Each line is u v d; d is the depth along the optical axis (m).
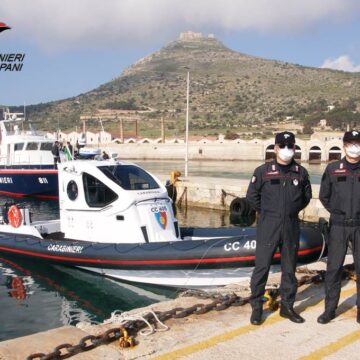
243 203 23.27
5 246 13.15
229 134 114.44
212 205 26.16
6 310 9.66
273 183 5.06
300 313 5.43
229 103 191.38
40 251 12.24
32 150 28.58
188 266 9.71
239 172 53.28
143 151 91.12
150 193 11.37
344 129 129.50
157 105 193.12
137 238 10.88
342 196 5.09
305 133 129.88
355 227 5.09
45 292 10.81
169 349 4.50
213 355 4.39
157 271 10.26
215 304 5.51
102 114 166.38
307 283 6.43
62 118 168.88
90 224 11.77
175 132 143.12
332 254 5.18
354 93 184.75
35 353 4.27
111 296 10.49
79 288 11.02
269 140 86.50
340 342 4.68
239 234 11.88
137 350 4.45
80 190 11.88
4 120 30.27
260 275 5.13
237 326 5.04
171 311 5.26
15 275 12.02
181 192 27.52
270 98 193.12
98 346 4.52
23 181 27.92
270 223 5.09
